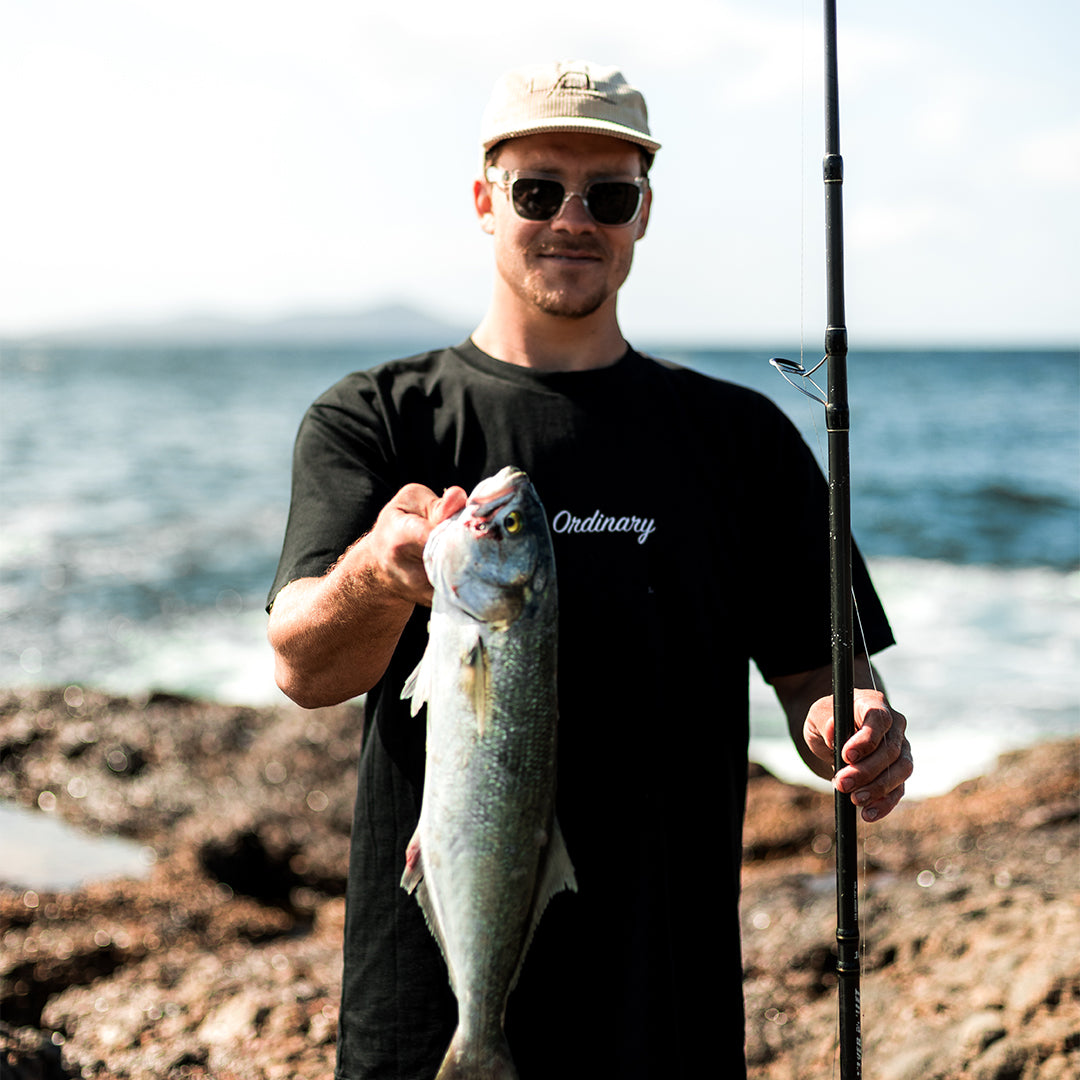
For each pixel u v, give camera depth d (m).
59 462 31.08
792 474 2.63
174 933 5.25
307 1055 3.77
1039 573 19.06
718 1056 2.32
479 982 1.99
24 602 15.82
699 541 2.44
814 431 2.25
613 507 2.38
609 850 2.24
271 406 54.31
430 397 2.49
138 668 12.77
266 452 34.31
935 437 37.53
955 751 9.95
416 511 2.00
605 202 2.42
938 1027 3.69
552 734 2.02
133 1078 3.63
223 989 4.26
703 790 2.38
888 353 157.25
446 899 1.99
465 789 1.96
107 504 24.48
